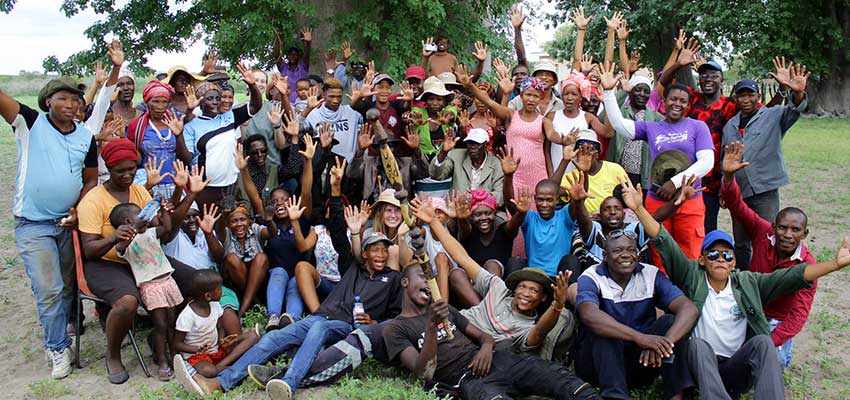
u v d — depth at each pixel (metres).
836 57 31.52
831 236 10.10
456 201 6.70
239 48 13.44
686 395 5.45
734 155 5.96
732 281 5.40
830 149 19.69
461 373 5.40
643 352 5.09
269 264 7.03
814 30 28.98
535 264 6.78
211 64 10.36
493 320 5.78
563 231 6.73
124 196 5.89
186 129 7.60
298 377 5.46
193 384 5.41
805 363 6.15
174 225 6.26
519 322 5.74
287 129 7.57
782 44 27.89
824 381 5.77
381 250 6.34
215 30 13.88
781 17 27.53
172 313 5.95
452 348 5.43
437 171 7.75
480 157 7.61
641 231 6.43
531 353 5.63
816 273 5.12
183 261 6.59
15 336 6.77
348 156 8.47
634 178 7.96
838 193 13.19
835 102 32.16
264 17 12.67
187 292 6.18
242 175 7.28
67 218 5.71
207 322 5.93
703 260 5.41
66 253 5.96
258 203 7.37
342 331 5.93
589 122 7.91
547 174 7.71
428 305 5.63
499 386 5.33
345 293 6.38
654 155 6.86
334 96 8.39
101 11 15.02
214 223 6.84
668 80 8.30
